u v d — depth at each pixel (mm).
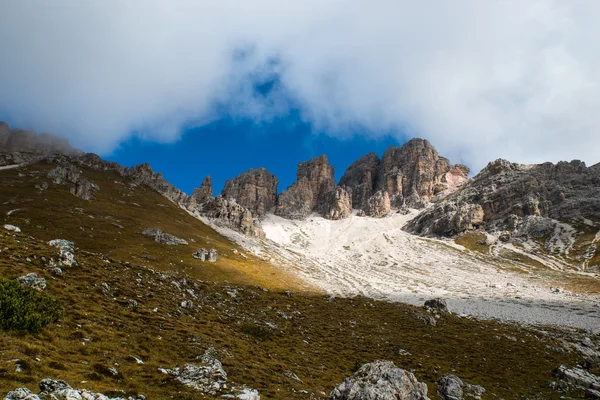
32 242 56438
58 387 21406
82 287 47156
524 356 72250
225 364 37781
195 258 143375
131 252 126312
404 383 32875
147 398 25031
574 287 169625
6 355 23938
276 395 32938
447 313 115312
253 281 133875
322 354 58156
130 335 37500
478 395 48875
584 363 68375
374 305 118750
